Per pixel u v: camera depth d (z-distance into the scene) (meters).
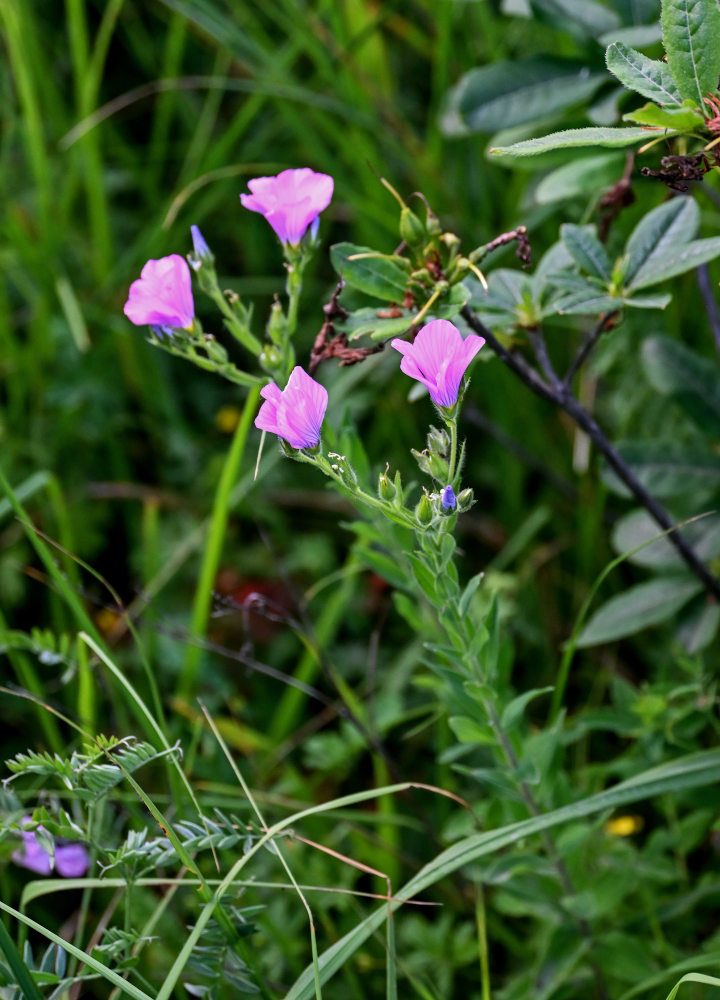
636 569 2.02
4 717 1.98
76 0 2.13
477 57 2.24
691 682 1.89
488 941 1.89
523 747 1.80
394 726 1.99
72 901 1.92
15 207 2.32
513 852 1.82
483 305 1.77
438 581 1.72
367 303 2.19
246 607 1.88
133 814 1.82
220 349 1.75
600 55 1.84
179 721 1.93
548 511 2.04
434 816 1.95
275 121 2.39
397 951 1.89
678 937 1.85
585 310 1.75
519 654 2.03
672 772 1.74
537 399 2.10
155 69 2.59
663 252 1.76
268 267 2.43
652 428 2.00
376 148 2.21
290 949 1.86
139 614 2.00
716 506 1.87
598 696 1.98
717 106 1.67
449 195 2.13
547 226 2.04
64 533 1.96
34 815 1.71
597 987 1.81
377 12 2.35
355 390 2.22
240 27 2.34
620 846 1.85
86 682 1.84
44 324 2.24
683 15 1.67
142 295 1.73
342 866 1.90
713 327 1.87
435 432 1.68
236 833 1.72
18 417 2.28
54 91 2.37
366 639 2.06
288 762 1.96
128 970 1.72
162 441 2.35
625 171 1.82
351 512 2.20
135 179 2.51
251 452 2.30
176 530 2.21
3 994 1.71
